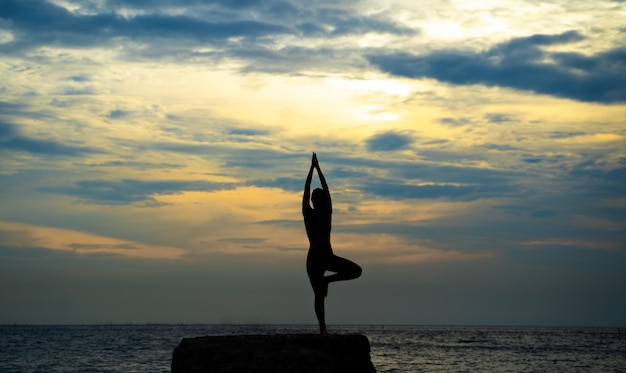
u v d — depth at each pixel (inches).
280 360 363.3
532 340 6230.3
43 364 2415.1
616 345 4835.1
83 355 3004.4
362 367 422.0
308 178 477.7
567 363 2618.1
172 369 404.8
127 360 2630.4
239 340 398.9
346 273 450.3
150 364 2393.0
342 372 407.8
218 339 406.3
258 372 358.3
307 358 362.6
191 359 374.3
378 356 3112.7
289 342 404.2
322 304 455.8
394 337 7362.2
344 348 412.5
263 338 406.3
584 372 2185.0
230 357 368.8
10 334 7219.5
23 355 3004.4
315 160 484.1
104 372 2063.2
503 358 2962.6
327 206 465.7
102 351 3383.4
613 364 2581.2
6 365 2373.3
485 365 2477.9
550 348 4195.4
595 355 3272.6
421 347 4306.1
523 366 2455.7
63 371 2119.8
